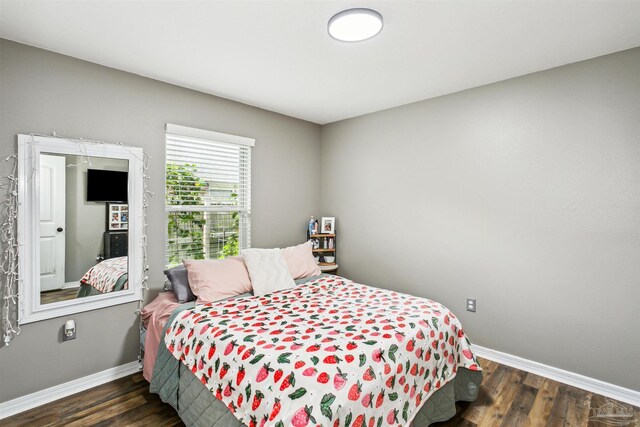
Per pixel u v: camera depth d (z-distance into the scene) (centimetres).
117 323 250
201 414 175
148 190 268
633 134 218
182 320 212
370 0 166
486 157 284
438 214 316
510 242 272
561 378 247
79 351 233
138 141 262
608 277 229
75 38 205
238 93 306
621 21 185
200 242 310
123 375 252
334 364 150
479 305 291
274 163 369
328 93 306
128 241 256
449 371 200
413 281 336
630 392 220
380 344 169
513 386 240
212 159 317
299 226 399
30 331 213
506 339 276
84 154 234
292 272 307
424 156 325
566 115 244
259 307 229
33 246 213
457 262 304
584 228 238
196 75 264
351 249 394
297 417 129
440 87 290
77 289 231
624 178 222
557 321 250
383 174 360
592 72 232
